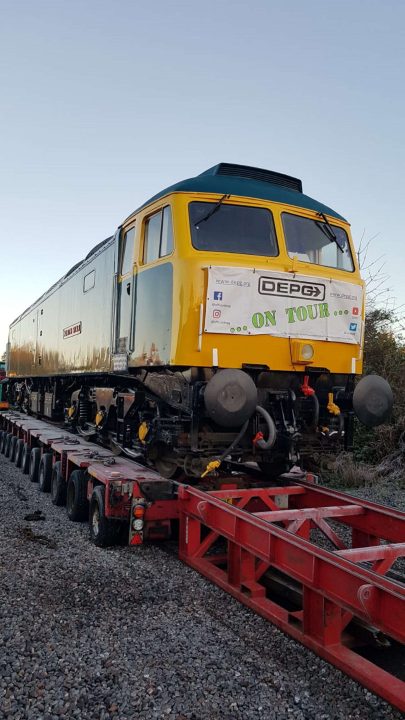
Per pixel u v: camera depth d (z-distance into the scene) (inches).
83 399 410.9
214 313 226.1
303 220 264.5
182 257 233.0
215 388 211.6
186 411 230.8
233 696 134.9
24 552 238.7
